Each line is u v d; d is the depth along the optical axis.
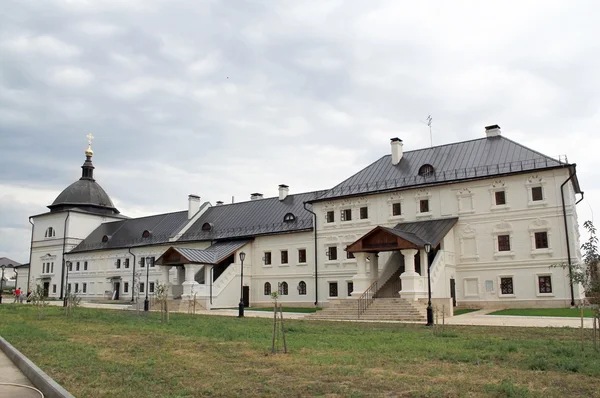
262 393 10.85
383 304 35.72
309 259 51.34
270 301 53.34
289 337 21.09
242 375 12.69
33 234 84.62
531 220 39.47
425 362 14.55
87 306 51.59
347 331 23.89
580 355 15.31
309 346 18.05
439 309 33.50
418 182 44.97
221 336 21.66
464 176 42.72
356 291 39.56
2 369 14.23
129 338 20.97
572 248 37.56
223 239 58.44
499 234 40.78
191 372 13.11
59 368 13.62
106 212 84.62
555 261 38.12
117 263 72.38
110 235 76.50
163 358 15.45
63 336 21.78
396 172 47.69
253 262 55.62
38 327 26.09
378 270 43.69
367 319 34.06
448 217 43.00
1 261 113.75
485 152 43.84
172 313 38.81
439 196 43.66
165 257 51.12
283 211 57.38
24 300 67.38
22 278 89.69
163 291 37.19
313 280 50.72
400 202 45.66
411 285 36.16
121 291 70.75
